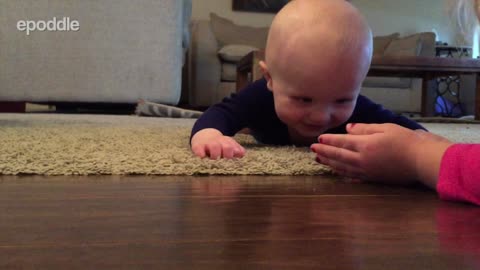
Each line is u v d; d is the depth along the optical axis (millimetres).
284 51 750
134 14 2457
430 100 2979
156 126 1490
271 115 914
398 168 586
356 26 742
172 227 385
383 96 3969
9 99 2473
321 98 752
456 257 322
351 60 728
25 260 299
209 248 331
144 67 2498
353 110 810
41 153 757
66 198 492
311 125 784
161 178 626
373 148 595
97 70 2479
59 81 2473
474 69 2438
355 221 418
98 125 1491
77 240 344
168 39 2498
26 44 2436
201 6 4621
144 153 784
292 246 340
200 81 3801
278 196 526
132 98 2512
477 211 466
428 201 511
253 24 4711
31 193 515
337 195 539
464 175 500
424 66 2383
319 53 721
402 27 4875
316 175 678
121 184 577
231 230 380
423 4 4879
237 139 1137
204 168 672
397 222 418
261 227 391
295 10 763
